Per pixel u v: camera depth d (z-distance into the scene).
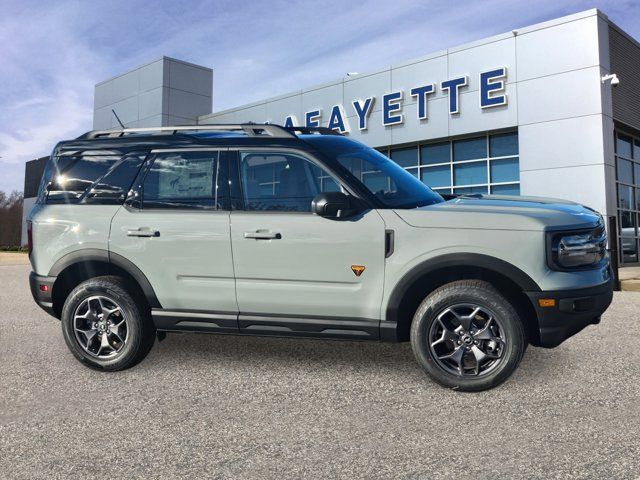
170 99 26.53
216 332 4.32
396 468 2.65
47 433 3.20
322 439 3.04
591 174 14.34
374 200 4.05
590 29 14.37
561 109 14.82
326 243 4.01
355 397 3.76
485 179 16.81
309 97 20.61
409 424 3.25
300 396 3.80
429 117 17.41
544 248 3.67
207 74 27.83
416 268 3.84
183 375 4.34
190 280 4.30
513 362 3.71
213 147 4.44
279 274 4.11
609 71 14.70
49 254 4.59
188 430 3.21
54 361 4.92
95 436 3.14
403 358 4.77
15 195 55.62
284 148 4.26
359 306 3.98
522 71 15.48
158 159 4.53
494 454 2.80
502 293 3.83
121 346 4.46
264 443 3.00
